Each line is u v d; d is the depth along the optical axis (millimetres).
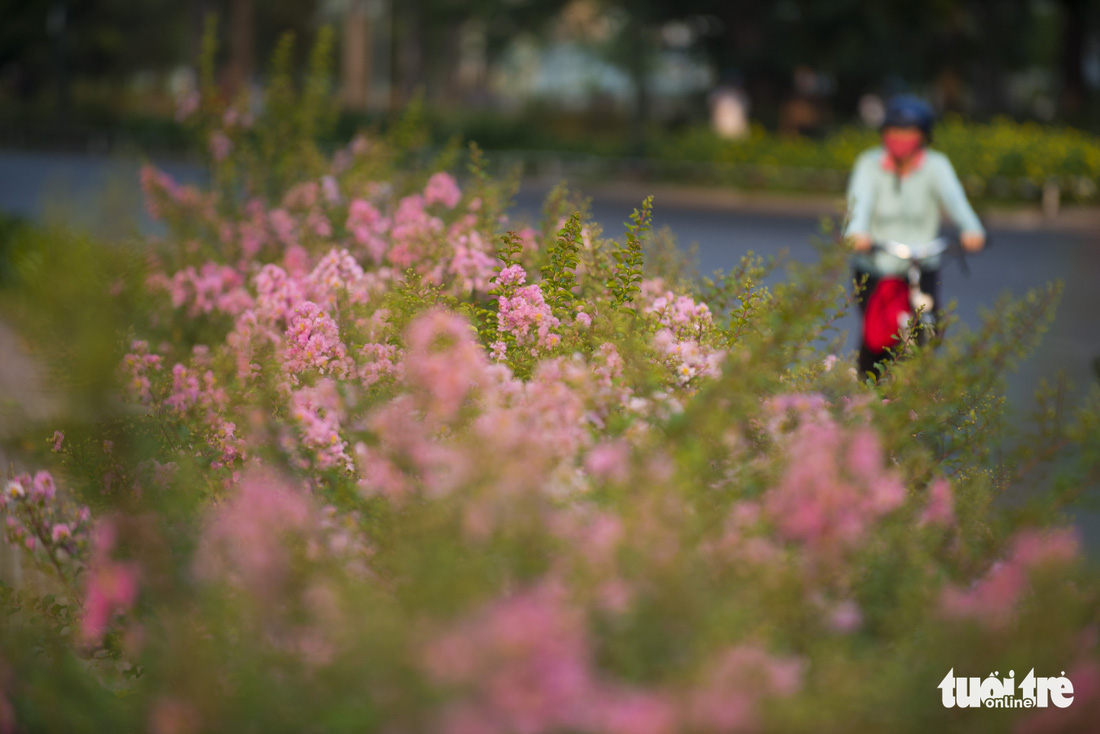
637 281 10484
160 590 6770
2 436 11609
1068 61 89000
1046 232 46125
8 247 24000
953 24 89625
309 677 5797
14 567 9164
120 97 118438
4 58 121750
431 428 7648
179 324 15312
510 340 9852
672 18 89625
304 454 8250
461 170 52281
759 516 6664
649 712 5121
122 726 6430
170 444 9555
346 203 17219
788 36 86750
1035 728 5965
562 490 6805
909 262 15234
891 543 6867
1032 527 7285
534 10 102250
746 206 56938
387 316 10156
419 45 130125
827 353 9875
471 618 5418
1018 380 19688
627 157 68375
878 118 87250
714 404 7234
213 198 18594
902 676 5973
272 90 19969
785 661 5840
